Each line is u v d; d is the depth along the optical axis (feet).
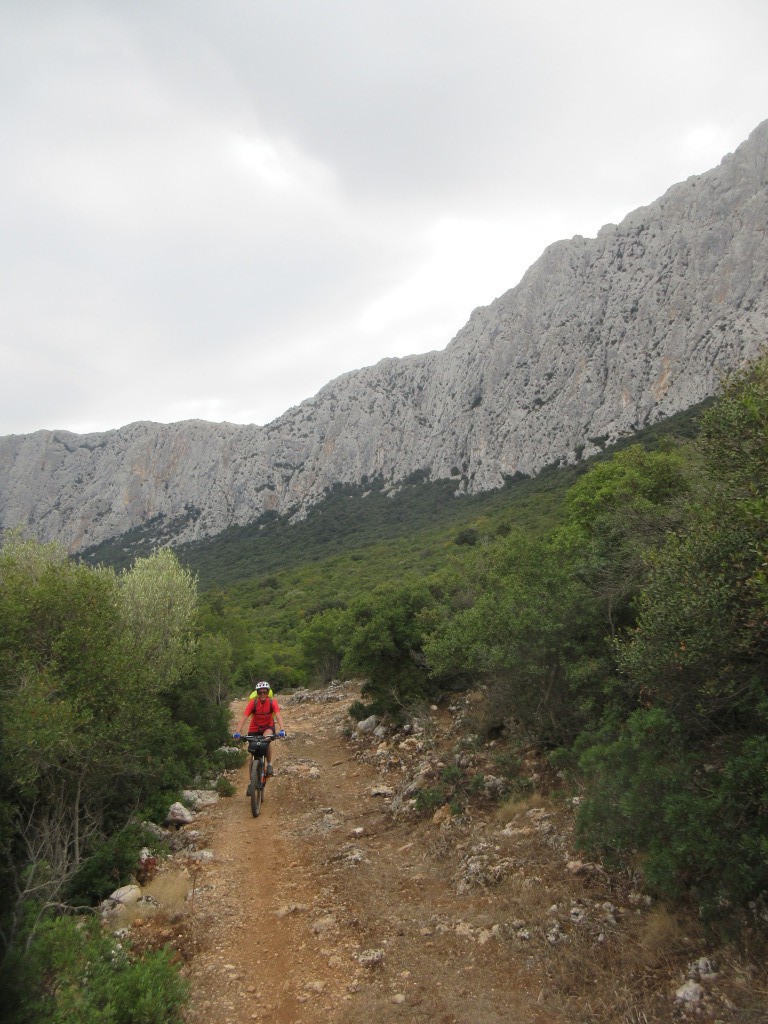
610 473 63.87
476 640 28.81
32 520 519.19
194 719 41.24
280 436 469.16
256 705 30.48
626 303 276.62
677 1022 10.90
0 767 19.83
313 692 78.28
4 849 18.67
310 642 89.97
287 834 25.32
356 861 21.24
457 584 47.34
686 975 11.94
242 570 322.75
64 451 569.23
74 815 22.57
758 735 14.40
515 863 18.13
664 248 270.46
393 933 15.94
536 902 15.89
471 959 14.24
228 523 432.66
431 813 24.58
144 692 28.99
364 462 421.18
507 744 29.91
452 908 16.89
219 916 17.87
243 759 40.91
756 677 15.17
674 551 18.03
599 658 24.26
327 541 340.39
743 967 11.55
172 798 29.84
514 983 13.12
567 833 18.89
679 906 13.97
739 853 12.69
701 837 13.10
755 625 14.65
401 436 414.82
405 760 34.17
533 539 35.73
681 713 17.01
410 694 42.27
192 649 44.14
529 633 25.98
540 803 22.02
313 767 36.91
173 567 47.14
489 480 302.04
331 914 17.37
